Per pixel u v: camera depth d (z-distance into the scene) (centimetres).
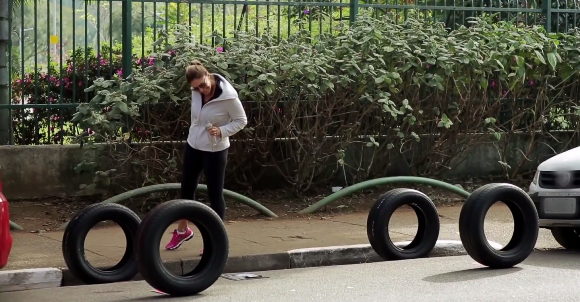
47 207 1100
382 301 695
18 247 914
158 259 719
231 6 1327
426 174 1295
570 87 1359
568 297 702
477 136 1298
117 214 811
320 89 1131
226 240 752
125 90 1096
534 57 1285
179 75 1102
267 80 1102
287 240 956
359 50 1191
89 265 802
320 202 1134
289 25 1231
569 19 1466
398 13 1306
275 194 1205
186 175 887
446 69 1205
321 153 1203
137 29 1380
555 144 1382
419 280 782
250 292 745
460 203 1216
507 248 852
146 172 1123
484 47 1254
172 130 1132
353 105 1200
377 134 1244
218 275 746
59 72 1198
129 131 1116
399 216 1117
